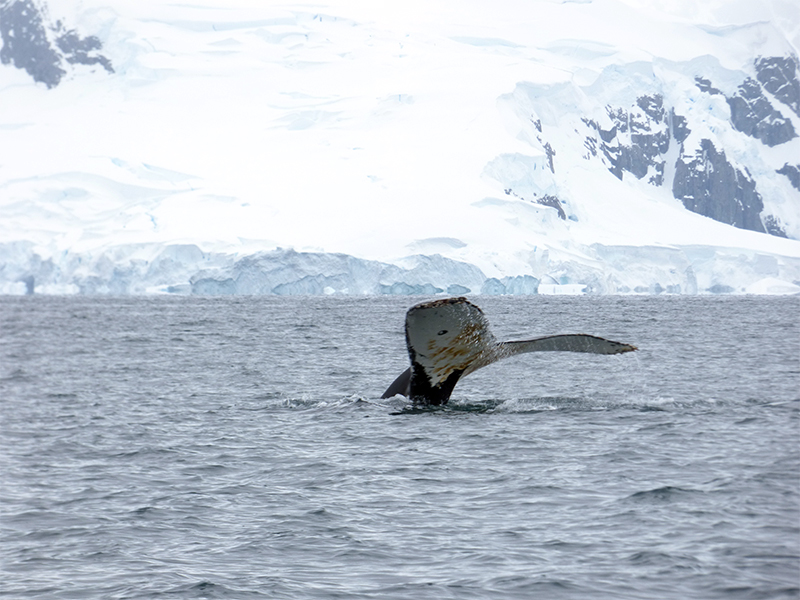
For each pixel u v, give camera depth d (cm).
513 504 4141
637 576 3144
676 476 4647
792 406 7281
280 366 12138
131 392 9069
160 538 3688
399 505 4156
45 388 9506
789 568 3206
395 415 6650
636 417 6562
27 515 4053
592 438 5706
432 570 3244
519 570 3225
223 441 5862
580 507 4072
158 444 5803
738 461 5006
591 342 5322
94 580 3164
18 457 5425
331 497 4322
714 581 3083
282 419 6794
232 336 19425
